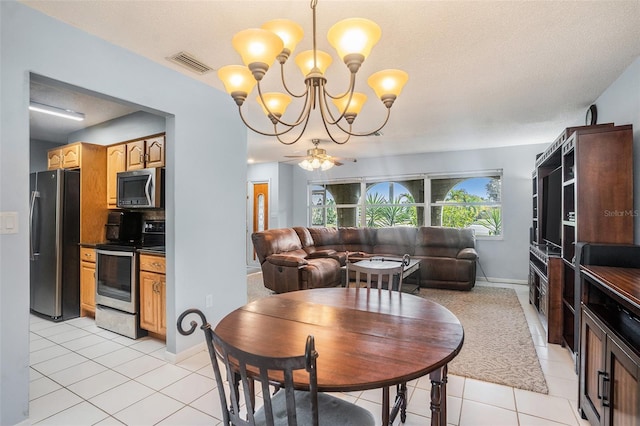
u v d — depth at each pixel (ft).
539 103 11.10
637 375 4.16
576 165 8.05
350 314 5.50
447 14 6.14
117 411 6.56
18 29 5.80
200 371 8.18
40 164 16.05
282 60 5.32
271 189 24.25
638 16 6.19
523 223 18.10
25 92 5.88
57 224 11.86
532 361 8.73
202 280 9.31
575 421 6.24
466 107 11.53
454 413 6.52
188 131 8.91
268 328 4.86
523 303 14.28
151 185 10.60
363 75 8.86
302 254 18.01
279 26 5.03
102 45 7.01
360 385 3.31
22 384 5.86
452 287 16.74
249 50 4.54
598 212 7.87
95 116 12.07
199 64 8.21
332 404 4.43
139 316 10.21
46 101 10.48
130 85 7.51
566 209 9.55
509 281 18.39
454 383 7.66
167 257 8.74
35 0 5.73
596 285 5.95
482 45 7.29
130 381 7.70
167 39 7.07
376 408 6.76
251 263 25.17
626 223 7.70
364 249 20.81
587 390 6.04
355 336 4.54
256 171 24.86
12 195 5.74
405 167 21.20
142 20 6.37
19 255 5.83
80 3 5.83
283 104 6.53
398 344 4.26
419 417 6.43
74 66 6.56
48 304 11.98
